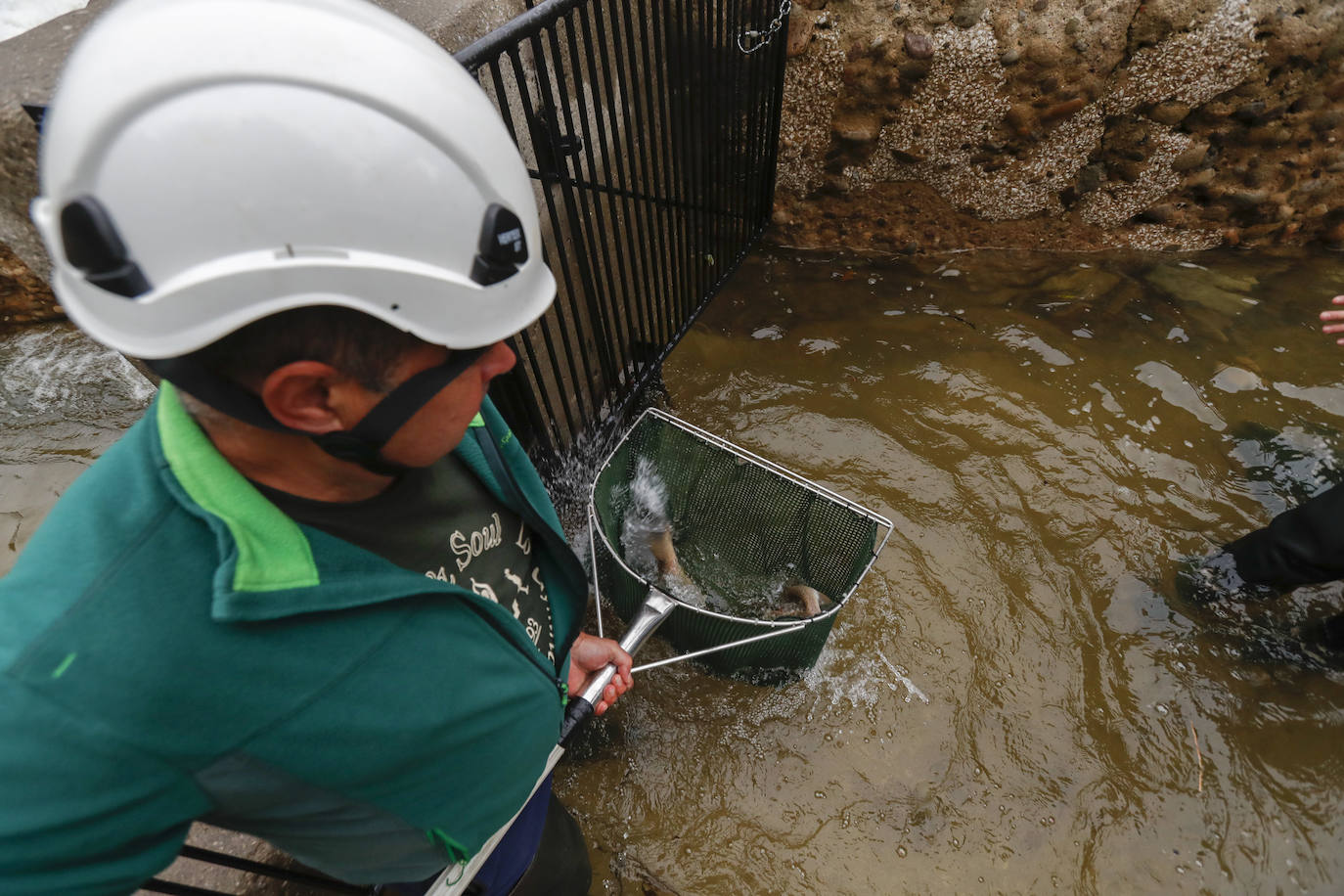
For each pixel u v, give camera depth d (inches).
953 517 98.0
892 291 124.3
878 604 89.9
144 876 23.6
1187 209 121.3
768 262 128.4
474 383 27.1
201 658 21.9
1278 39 100.0
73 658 20.4
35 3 121.2
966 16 98.9
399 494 30.3
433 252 23.3
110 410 103.3
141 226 19.6
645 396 104.7
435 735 29.2
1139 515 98.3
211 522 22.6
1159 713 83.4
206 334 20.8
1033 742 81.1
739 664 73.8
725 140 93.5
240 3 20.0
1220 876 74.1
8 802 20.0
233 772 23.5
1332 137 110.7
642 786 77.1
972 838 75.5
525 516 39.1
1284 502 99.6
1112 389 111.3
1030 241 126.9
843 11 101.4
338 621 25.7
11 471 95.1
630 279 97.5
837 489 101.0
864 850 74.5
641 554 82.4
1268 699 84.1
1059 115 107.5
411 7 57.1
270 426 23.2
